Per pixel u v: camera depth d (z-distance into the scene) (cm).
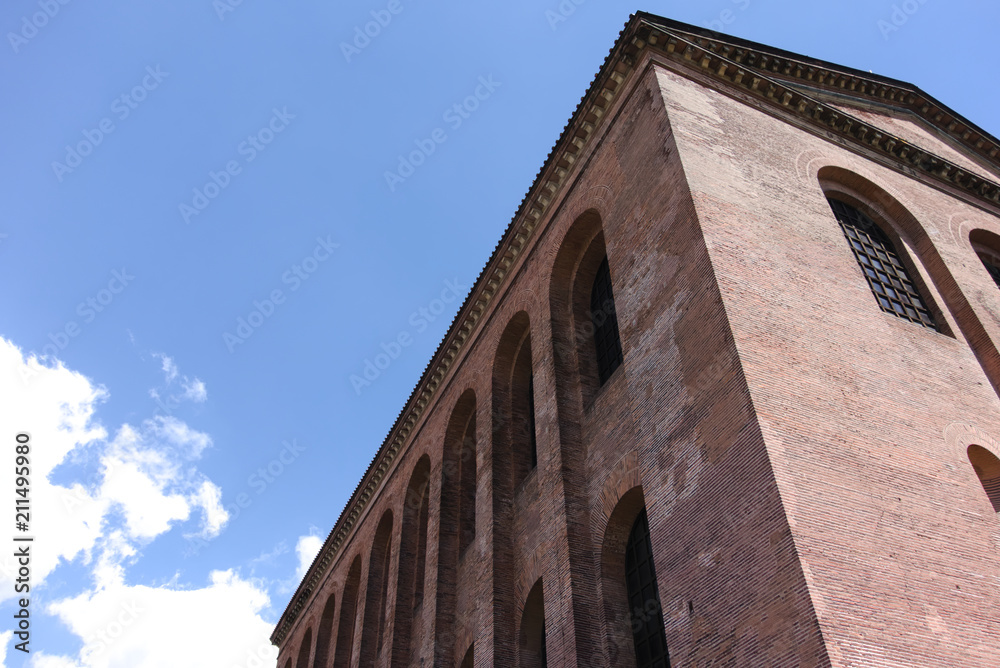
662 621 1309
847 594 902
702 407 1167
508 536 1873
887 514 1037
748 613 950
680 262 1347
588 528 1512
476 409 2227
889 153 1981
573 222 1884
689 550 1096
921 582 977
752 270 1298
